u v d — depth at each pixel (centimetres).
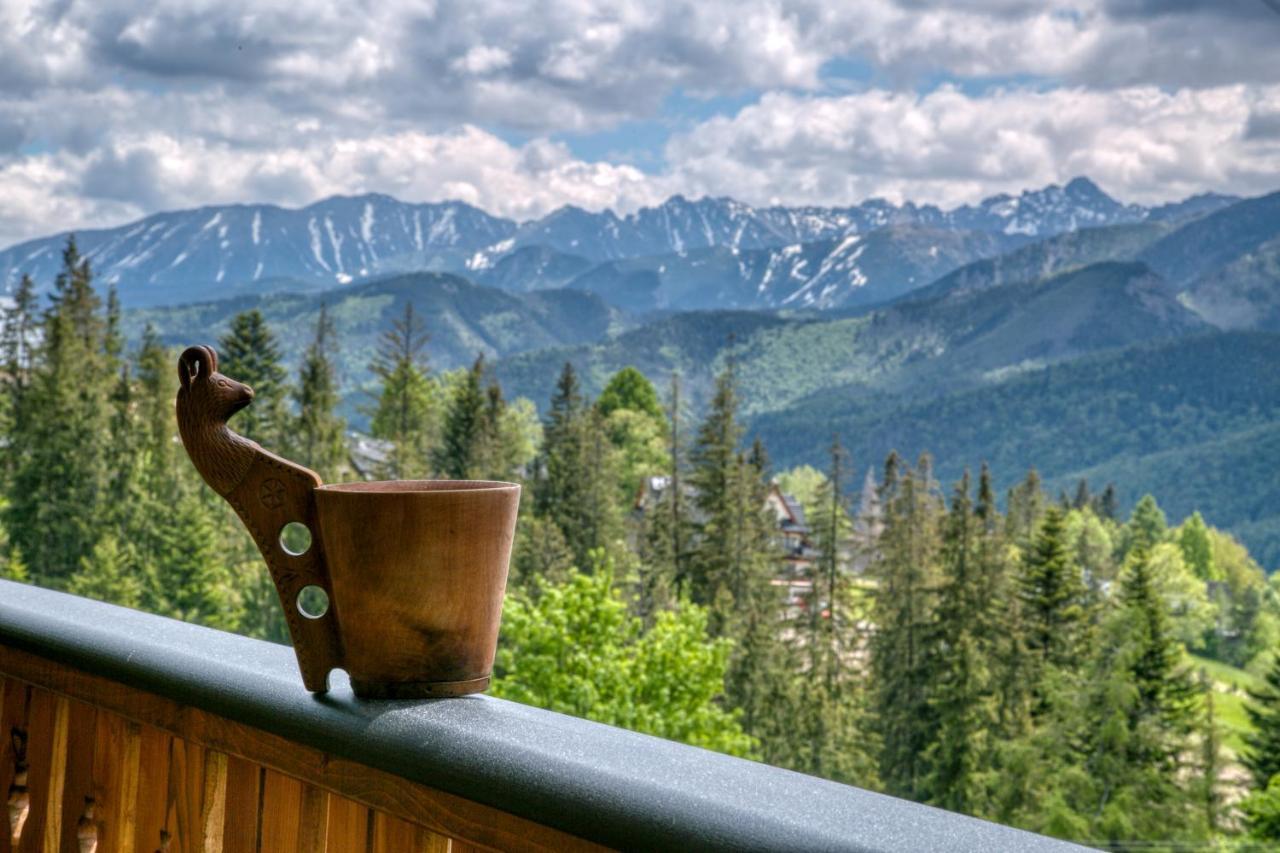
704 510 3953
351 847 100
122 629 119
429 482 100
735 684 3281
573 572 1966
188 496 3762
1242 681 3516
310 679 96
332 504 91
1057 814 3005
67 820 138
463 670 94
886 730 3481
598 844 73
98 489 3750
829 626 3719
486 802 80
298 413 3819
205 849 116
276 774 109
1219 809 2958
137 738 128
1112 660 3105
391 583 91
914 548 3584
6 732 149
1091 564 4006
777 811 66
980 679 3222
